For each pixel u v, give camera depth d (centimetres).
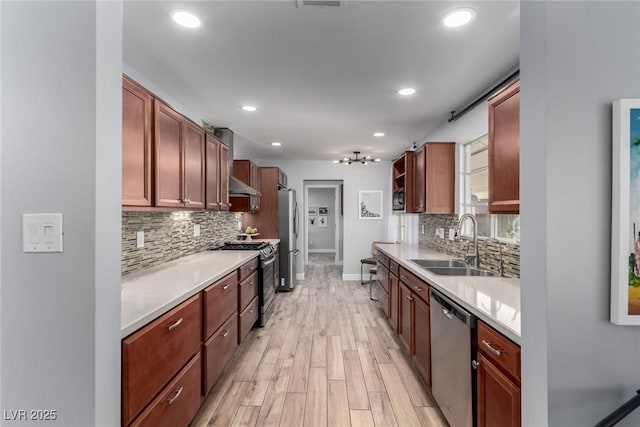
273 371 266
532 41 104
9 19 98
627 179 94
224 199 340
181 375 168
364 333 352
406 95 283
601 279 98
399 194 454
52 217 98
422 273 239
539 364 102
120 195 113
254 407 216
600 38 98
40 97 98
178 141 233
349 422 200
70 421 99
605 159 98
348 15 167
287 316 412
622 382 98
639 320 95
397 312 323
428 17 169
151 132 197
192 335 184
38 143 98
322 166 653
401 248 428
